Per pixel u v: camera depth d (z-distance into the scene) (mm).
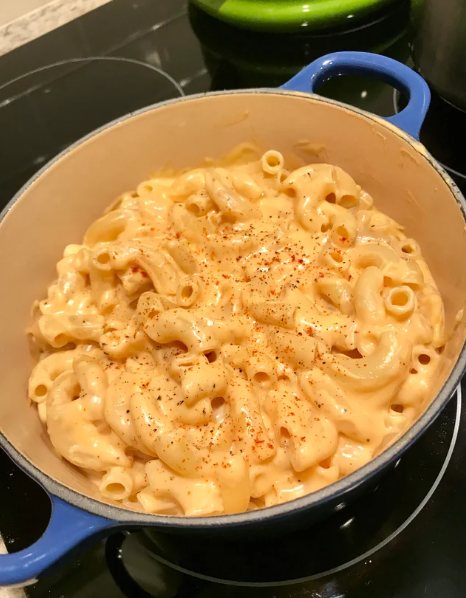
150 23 466
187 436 259
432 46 349
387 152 316
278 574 259
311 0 398
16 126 412
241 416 261
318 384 265
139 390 274
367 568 257
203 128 348
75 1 479
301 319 284
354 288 294
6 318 299
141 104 408
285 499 255
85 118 409
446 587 249
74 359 293
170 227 331
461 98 352
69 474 270
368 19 422
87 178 337
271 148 355
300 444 252
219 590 258
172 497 257
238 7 406
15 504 279
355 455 260
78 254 323
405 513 266
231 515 206
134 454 278
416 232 324
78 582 264
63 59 449
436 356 281
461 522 261
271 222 325
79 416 273
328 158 346
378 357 264
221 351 280
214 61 427
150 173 360
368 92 394
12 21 464
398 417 264
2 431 245
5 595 261
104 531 215
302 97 324
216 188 325
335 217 319
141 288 310
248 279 304
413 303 282
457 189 284
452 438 280
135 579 263
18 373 300
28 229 314
